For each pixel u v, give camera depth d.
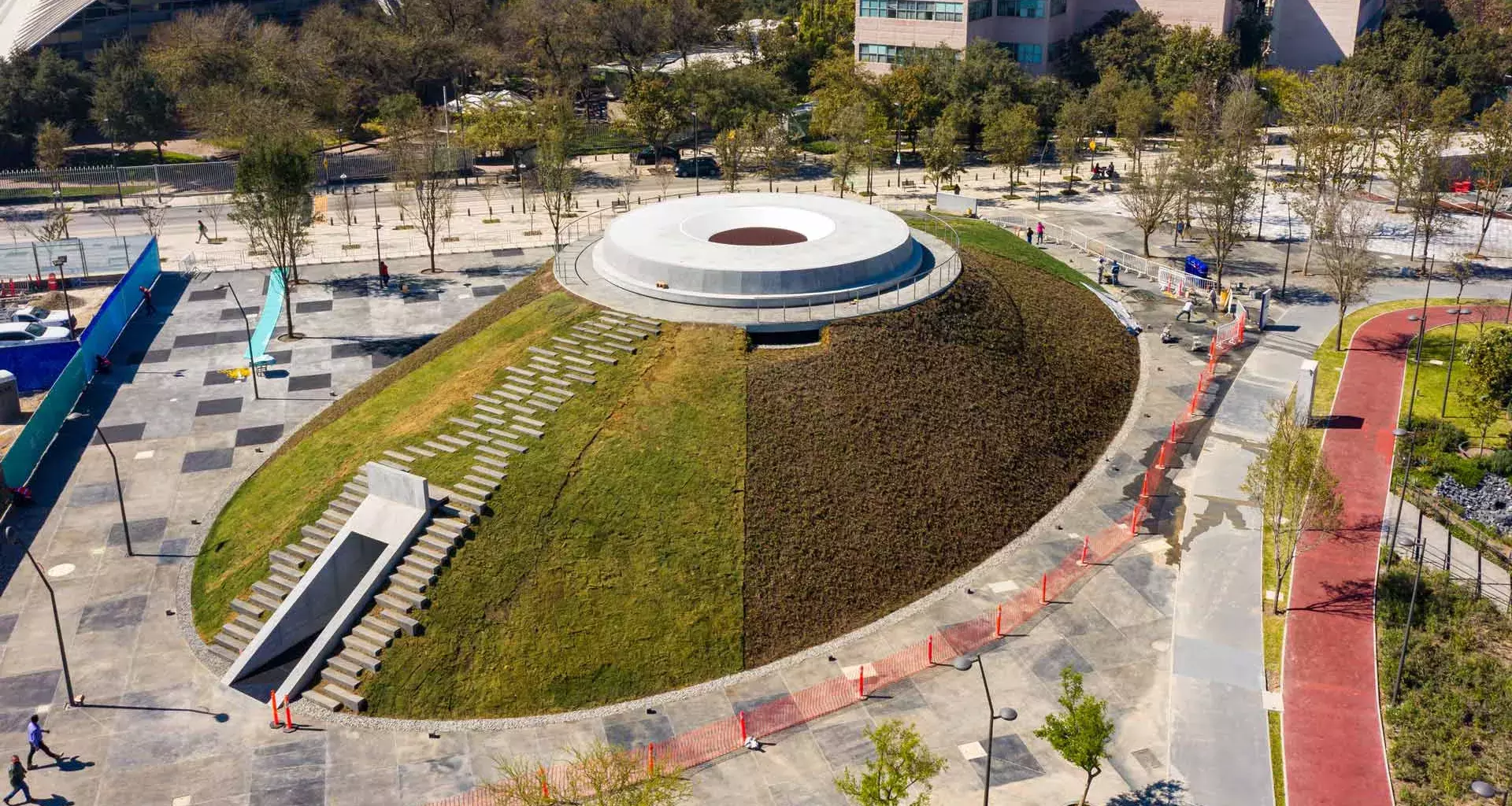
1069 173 137.00
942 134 125.19
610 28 160.38
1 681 49.66
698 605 52.03
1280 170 134.25
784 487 56.97
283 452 67.56
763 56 171.62
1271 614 53.03
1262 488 57.41
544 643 50.22
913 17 158.38
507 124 139.62
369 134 157.25
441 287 97.69
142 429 72.38
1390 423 70.94
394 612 51.41
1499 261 101.56
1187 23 163.88
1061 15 163.62
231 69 149.12
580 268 76.50
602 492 55.91
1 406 74.12
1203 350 81.56
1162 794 42.47
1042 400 68.19
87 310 93.94
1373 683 48.22
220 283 99.88
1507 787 41.09
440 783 44.12
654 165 141.62
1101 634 51.84
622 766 40.50
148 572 57.66
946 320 68.75
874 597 54.06
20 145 139.00
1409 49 159.12
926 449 60.84
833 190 129.00
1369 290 94.19
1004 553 57.88
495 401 62.50
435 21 164.62
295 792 43.66
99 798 43.19
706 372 62.34
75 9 158.12
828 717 47.12
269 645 51.22
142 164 142.12
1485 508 61.28
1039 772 43.72
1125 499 62.59
